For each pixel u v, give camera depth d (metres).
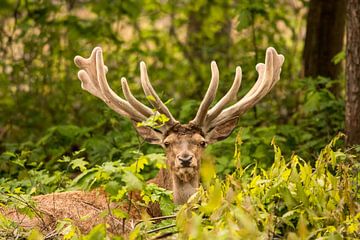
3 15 20.22
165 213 10.79
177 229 9.42
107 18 19.78
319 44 17.38
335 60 16.31
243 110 12.64
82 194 11.70
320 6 17.38
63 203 11.48
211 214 9.45
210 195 9.30
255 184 9.84
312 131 15.35
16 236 10.05
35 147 15.70
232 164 13.86
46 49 19.73
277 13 18.70
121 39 19.97
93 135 15.49
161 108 12.21
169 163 12.11
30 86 18.48
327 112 15.38
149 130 12.41
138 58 18.64
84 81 13.02
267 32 18.33
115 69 18.44
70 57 18.52
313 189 9.78
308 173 9.88
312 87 15.82
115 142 15.06
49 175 14.09
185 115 15.64
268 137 14.49
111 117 15.66
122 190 9.88
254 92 13.02
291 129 15.16
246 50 18.02
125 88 12.49
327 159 10.24
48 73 18.44
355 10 13.74
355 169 10.59
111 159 14.49
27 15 19.44
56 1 20.17
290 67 17.78
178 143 12.02
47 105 18.23
